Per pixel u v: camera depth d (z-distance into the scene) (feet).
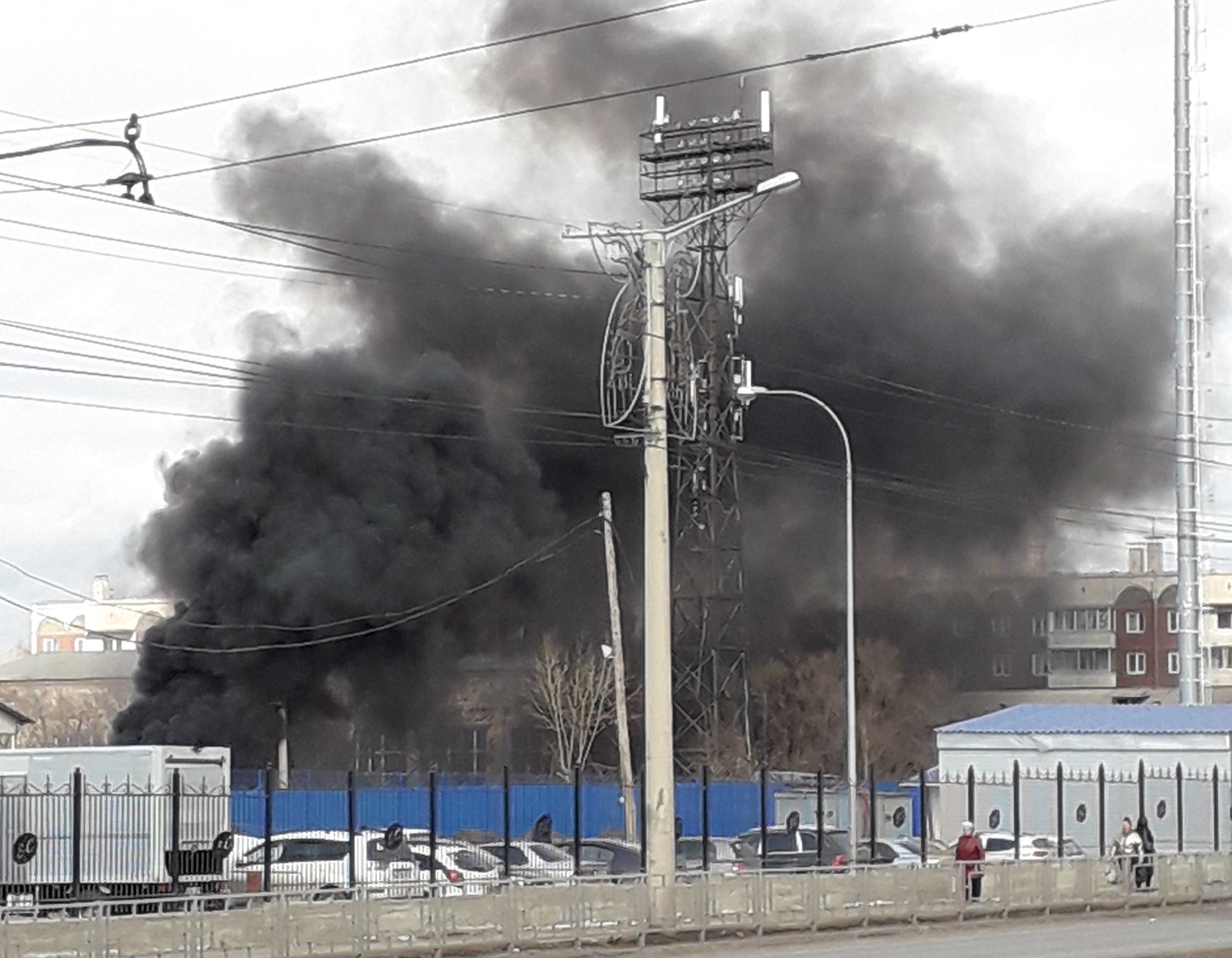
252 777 178.70
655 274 85.97
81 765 107.24
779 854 124.36
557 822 149.59
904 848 135.85
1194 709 152.87
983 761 149.38
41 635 491.31
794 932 95.30
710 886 91.71
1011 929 101.45
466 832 134.21
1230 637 352.69
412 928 81.30
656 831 88.94
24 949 69.62
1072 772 145.69
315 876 106.63
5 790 101.04
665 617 87.30
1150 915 113.50
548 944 85.71
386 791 141.38
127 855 102.37
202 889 103.04
